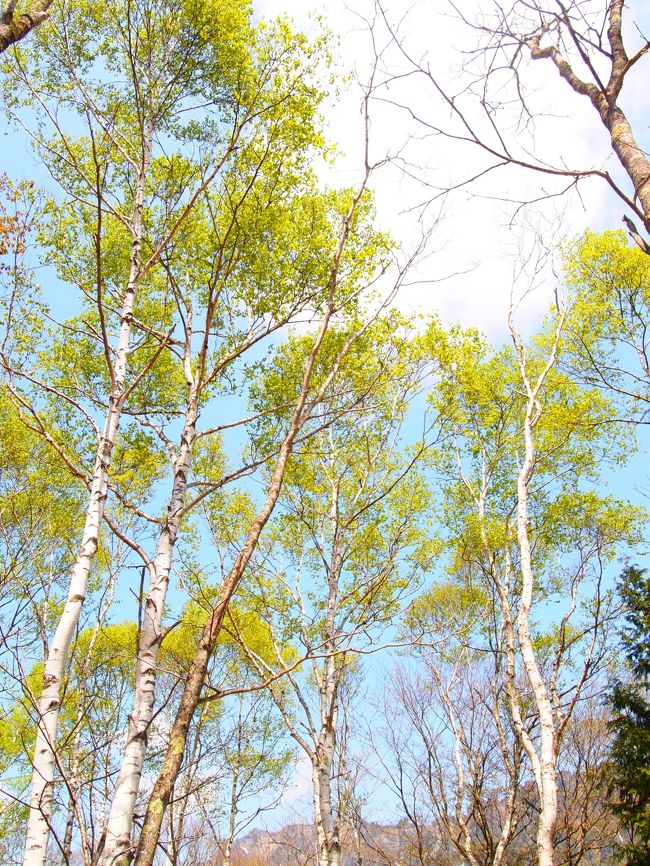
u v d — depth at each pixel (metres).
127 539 5.56
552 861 7.22
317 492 10.31
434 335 12.19
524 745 8.99
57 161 8.28
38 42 8.11
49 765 4.66
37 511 8.47
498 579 10.84
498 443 12.55
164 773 2.11
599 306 12.47
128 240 9.20
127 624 10.90
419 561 9.90
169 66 7.77
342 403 8.70
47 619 7.33
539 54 3.49
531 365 12.88
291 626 9.64
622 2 3.32
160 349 5.77
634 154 2.88
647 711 12.40
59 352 9.52
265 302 8.10
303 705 8.41
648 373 12.05
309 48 7.74
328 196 8.77
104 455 5.79
